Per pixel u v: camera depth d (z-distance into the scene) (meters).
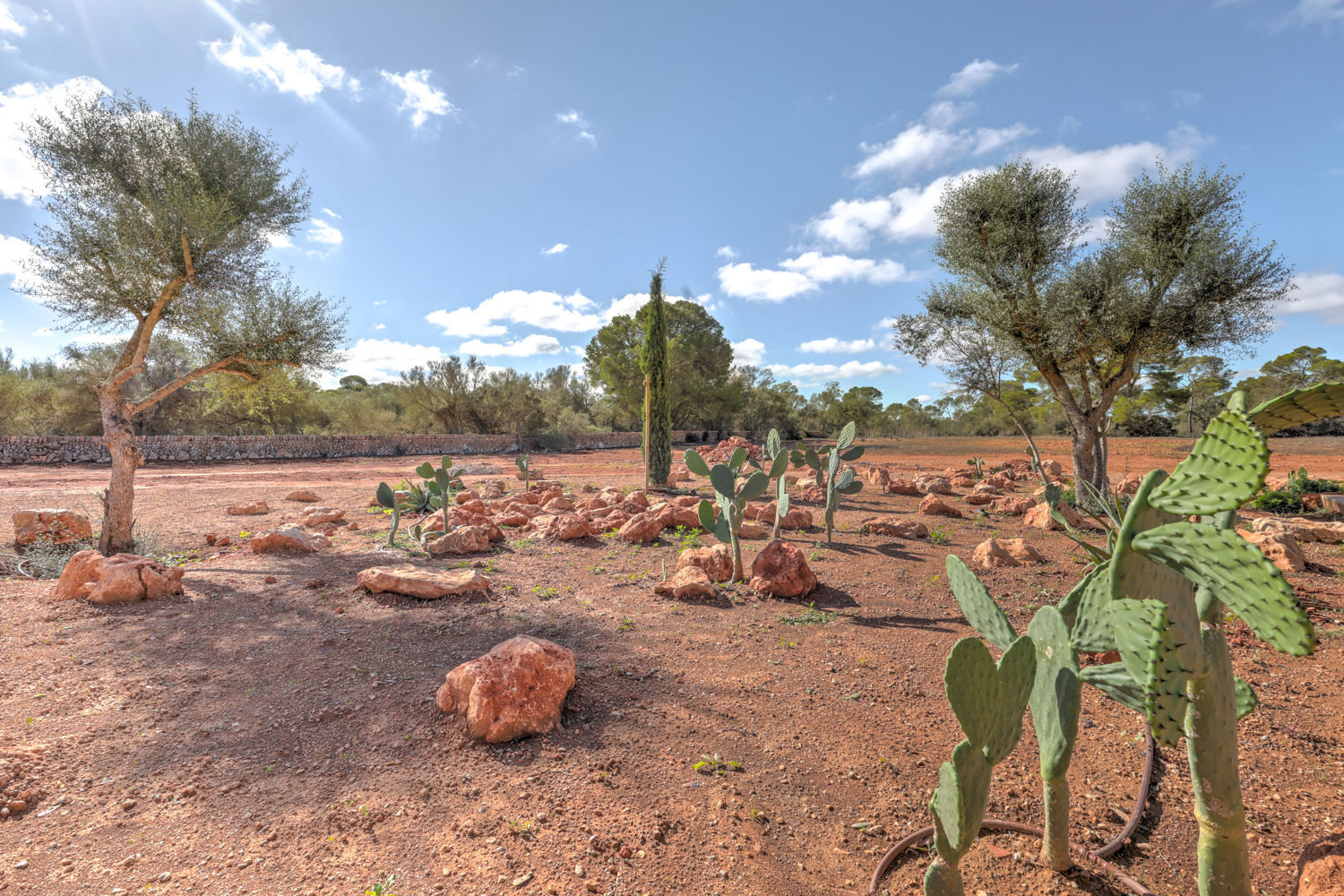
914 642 5.01
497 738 3.41
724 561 6.92
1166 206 10.74
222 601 6.12
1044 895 2.34
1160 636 1.71
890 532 9.18
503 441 34.53
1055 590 6.35
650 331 15.61
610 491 13.48
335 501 13.80
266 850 2.63
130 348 9.05
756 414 50.91
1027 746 3.46
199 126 9.09
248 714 3.87
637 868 2.49
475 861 2.53
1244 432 1.48
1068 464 22.39
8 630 5.35
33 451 21.27
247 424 30.08
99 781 3.17
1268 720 3.64
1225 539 1.54
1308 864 2.05
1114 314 10.83
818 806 2.93
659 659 4.61
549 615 5.66
